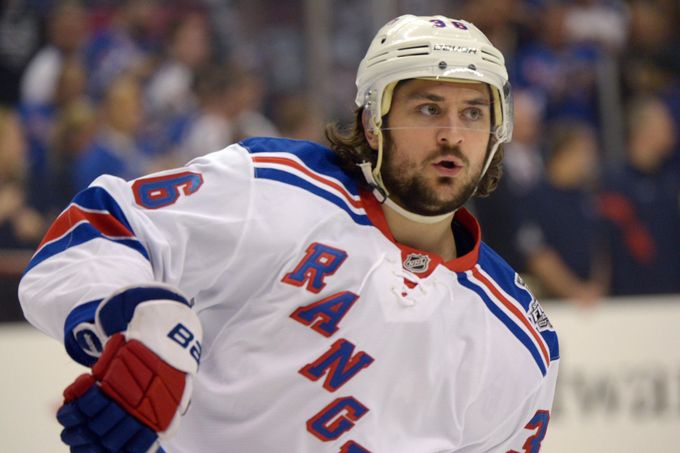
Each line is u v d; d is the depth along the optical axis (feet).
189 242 15.48
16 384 35.96
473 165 16.57
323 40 45.85
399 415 16.48
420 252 16.92
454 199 16.53
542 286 43.78
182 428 16.29
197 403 16.14
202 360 16.24
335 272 15.99
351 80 46.16
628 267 45.91
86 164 41.34
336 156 17.51
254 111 45.01
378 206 16.99
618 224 46.16
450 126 16.22
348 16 46.14
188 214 15.52
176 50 44.11
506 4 48.96
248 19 45.32
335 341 15.87
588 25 50.24
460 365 16.80
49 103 41.50
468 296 17.07
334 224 16.35
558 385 42.29
